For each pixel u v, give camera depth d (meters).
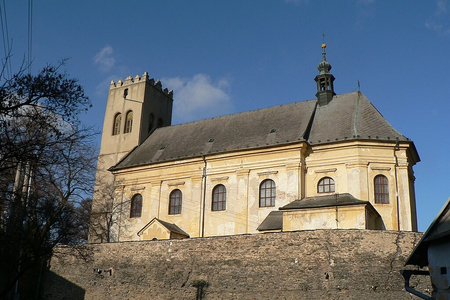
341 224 33.47
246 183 41.56
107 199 48.47
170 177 45.75
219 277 30.30
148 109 55.41
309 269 27.86
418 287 25.67
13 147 19.11
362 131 39.56
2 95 18.12
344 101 44.53
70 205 35.03
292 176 39.59
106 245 35.25
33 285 36.66
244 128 46.25
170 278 31.95
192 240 32.06
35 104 19.47
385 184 38.00
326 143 39.53
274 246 29.25
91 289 34.66
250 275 29.39
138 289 32.88
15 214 24.72
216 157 43.53
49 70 19.52
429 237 17.09
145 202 46.38
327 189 38.94
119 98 56.59
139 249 33.88
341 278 27.02
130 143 53.22
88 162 41.22
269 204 40.19
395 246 26.86
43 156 20.41
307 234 28.58
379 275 26.45
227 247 30.69
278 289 28.30
